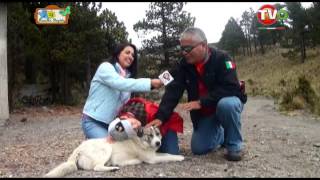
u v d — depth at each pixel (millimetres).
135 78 2633
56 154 2928
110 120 2527
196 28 2412
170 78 2469
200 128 2631
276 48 36281
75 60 9000
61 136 3953
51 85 9766
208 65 2471
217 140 2703
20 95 9336
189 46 2393
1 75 6020
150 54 10391
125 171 2205
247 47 39531
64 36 8578
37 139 3877
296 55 26891
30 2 8688
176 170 2234
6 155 2947
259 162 2465
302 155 2715
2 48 6027
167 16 10344
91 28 8945
